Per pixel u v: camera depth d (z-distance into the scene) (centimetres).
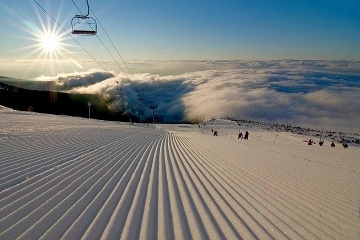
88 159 832
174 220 414
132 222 394
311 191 658
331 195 634
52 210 417
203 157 1101
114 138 1533
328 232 412
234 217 445
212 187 625
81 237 340
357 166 1348
